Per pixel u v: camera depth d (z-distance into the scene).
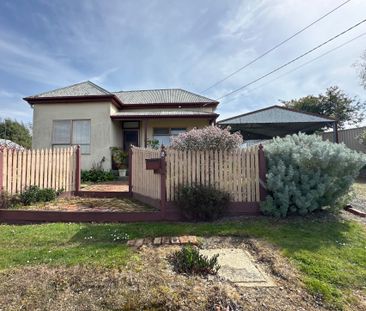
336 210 5.64
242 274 3.16
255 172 5.71
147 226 5.05
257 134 22.33
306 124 17.41
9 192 6.28
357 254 3.71
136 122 14.22
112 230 4.80
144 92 17.55
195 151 5.76
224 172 5.71
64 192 7.84
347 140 18.56
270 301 2.59
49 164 7.40
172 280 2.87
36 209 6.05
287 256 3.61
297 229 4.71
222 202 5.37
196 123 14.10
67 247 4.00
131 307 2.41
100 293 2.63
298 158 5.41
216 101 15.23
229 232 4.61
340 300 2.64
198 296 2.56
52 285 2.78
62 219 5.62
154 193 6.29
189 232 4.64
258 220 5.25
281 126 18.30
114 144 13.13
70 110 12.68
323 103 32.06
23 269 3.18
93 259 3.45
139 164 7.48
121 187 9.27
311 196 5.20
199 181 5.70
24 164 6.68
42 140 12.68
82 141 12.55
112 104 12.95
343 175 5.60
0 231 4.86
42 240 4.34
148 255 3.63
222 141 6.23
